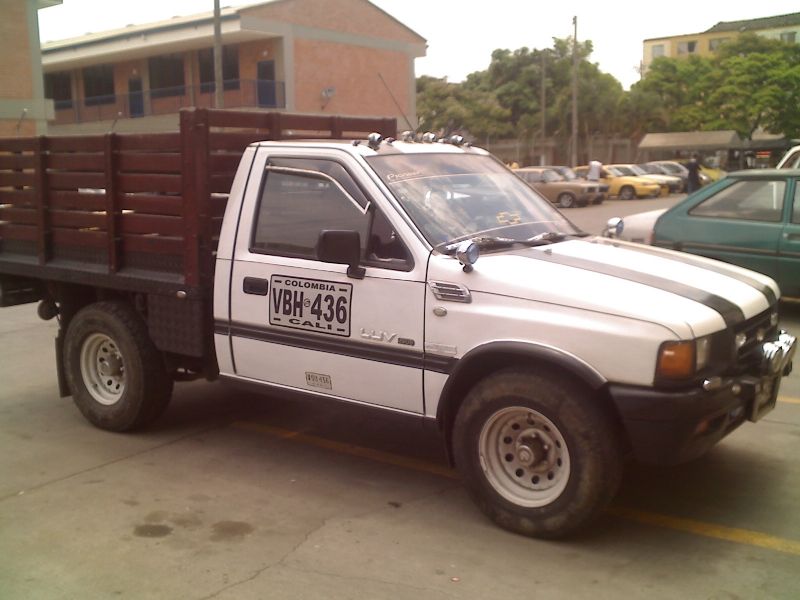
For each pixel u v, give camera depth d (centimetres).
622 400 376
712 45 8200
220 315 516
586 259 443
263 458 542
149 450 559
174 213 528
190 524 443
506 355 409
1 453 557
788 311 960
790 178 863
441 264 427
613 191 3756
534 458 409
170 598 367
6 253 650
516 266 421
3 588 378
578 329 386
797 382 688
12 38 2658
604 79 5838
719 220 902
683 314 379
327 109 3509
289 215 488
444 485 493
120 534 432
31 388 720
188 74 3644
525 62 5944
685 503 457
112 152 554
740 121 5169
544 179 3350
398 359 443
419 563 394
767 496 464
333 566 393
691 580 374
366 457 542
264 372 505
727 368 399
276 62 3359
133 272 558
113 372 593
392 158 484
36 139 601
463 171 514
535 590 368
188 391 699
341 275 459
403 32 3769
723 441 550
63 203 596
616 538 416
